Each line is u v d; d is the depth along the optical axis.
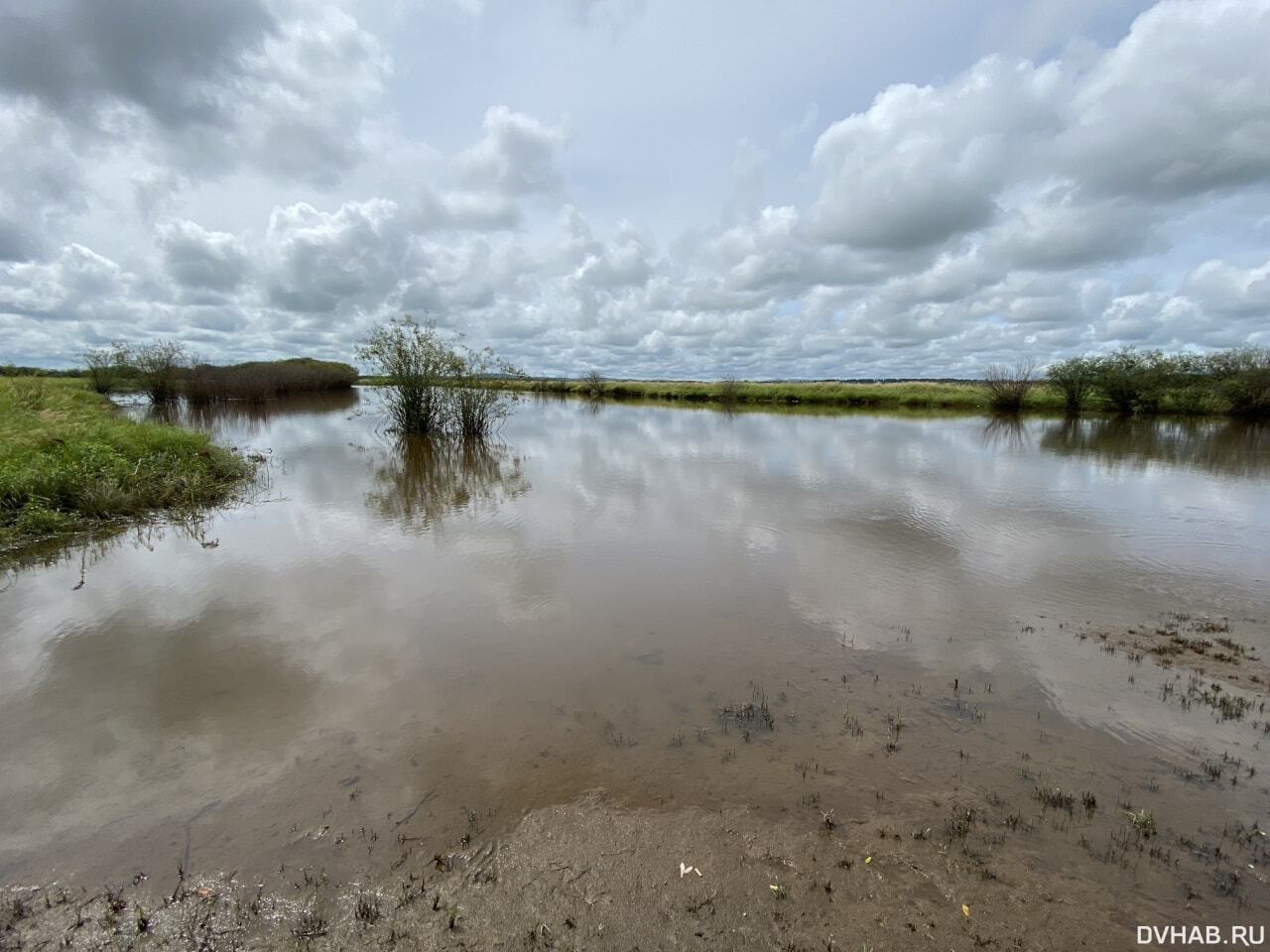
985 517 9.02
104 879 2.73
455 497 10.32
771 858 2.84
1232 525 8.58
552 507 9.62
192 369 32.12
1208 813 3.10
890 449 16.19
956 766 3.48
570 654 4.83
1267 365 24.05
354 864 2.81
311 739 3.75
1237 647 4.90
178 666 4.62
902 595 6.03
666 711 4.05
